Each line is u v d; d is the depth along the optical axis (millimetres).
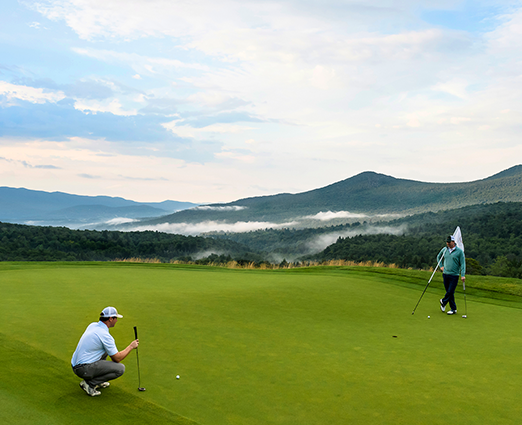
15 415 4539
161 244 119812
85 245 96562
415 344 8438
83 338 5395
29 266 18578
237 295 13039
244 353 7594
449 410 5477
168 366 6797
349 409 5453
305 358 7422
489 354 7832
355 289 14758
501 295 13547
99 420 4691
